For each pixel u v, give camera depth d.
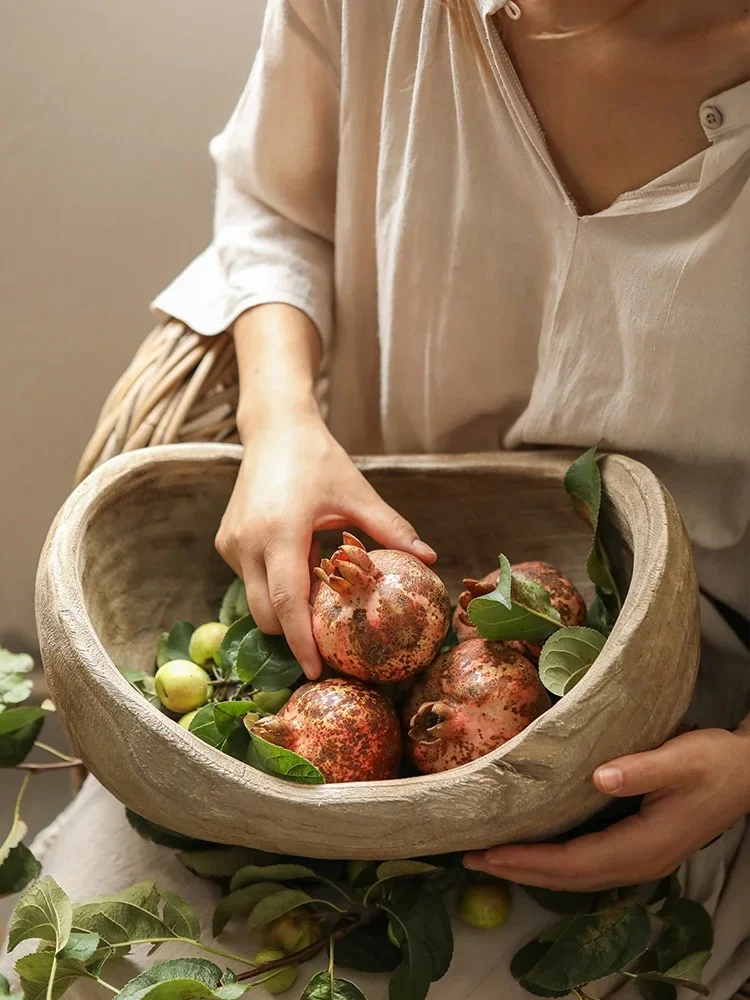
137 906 0.59
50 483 1.20
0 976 0.59
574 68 0.60
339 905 0.62
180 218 1.07
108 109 1.01
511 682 0.58
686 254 0.60
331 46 0.73
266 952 0.59
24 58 0.98
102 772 0.56
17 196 1.05
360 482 0.70
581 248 0.64
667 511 0.60
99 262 1.09
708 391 0.64
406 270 0.72
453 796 0.51
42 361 1.14
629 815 0.62
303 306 0.81
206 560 0.76
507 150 0.64
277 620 0.65
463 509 0.75
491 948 0.62
